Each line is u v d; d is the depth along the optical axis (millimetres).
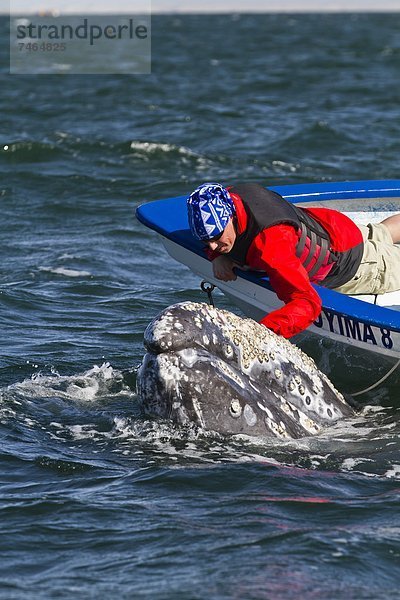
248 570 16297
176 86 100250
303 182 54125
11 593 15609
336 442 21891
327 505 18766
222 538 17438
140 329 30641
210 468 20391
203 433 21562
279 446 21453
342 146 64000
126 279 36438
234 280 25156
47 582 15984
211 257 24641
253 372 22266
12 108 81688
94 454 21281
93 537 17562
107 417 23328
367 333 23312
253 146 64062
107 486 19688
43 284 35438
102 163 58000
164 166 57562
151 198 50250
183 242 26344
